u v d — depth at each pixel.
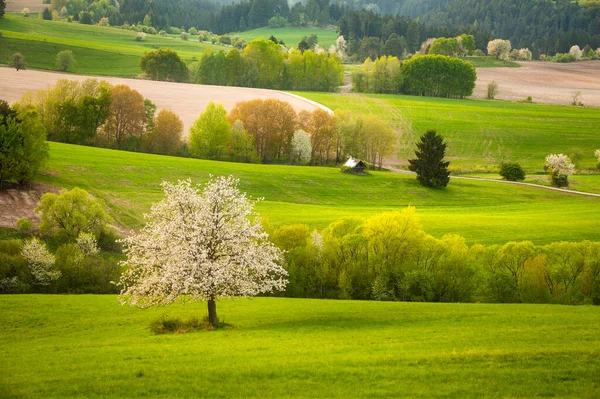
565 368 67.31
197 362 75.62
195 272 100.25
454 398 60.03
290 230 188.50
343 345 83.88
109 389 65.31
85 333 107.81
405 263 175.62
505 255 172.12
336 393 62.31
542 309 119.31
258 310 126.62
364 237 182.75
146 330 107.56
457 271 169.62
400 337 89.50
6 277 165.25
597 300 161.25
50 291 167.25
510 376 65.31
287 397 61.75
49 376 71.62
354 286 176.00
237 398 62.09
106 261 191.12
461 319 105.94
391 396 61.16
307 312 121.12
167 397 62.94
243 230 105.69
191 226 103.50
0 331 110.50
